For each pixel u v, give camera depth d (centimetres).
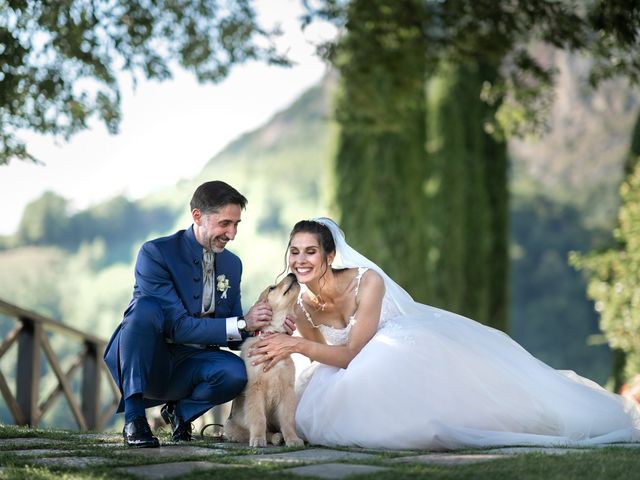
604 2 673
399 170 1115
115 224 3831
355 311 421
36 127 645
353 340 412
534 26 807
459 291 1248
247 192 3719
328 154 1130
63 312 3656
